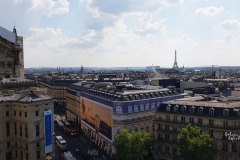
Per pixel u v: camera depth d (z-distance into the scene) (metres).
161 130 166.25
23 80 190.38
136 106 184.00
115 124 179.88
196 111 153.88
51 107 158.38
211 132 147.12
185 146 135.00
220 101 167.50
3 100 149.88
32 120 147.88
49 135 157.62
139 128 186.25
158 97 197.50
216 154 144.75
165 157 164.12
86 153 191.25
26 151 149.50
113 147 181.00
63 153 183.62
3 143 149.25
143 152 150.00
